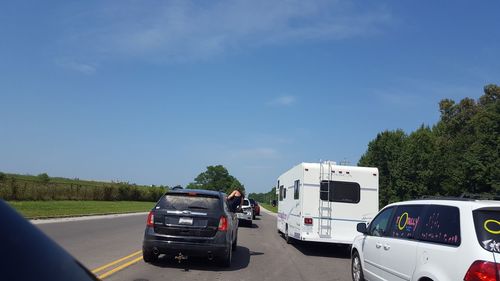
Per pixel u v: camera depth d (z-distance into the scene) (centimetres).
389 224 839
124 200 5725
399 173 5284
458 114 6925
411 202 794
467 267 577
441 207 688
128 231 1966
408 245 725
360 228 947
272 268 1225
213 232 1116
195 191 1166
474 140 5172
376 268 848
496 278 550
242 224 3016
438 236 663
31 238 233
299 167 1678
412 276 694
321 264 1363
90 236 1683
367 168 1631
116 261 1162
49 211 2698
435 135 6550
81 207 3384
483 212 609
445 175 5131
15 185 3466
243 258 1388
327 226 1595
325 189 1609
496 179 4228
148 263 1156
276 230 2619
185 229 1107
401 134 5888
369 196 1617
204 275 1053
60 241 1488
